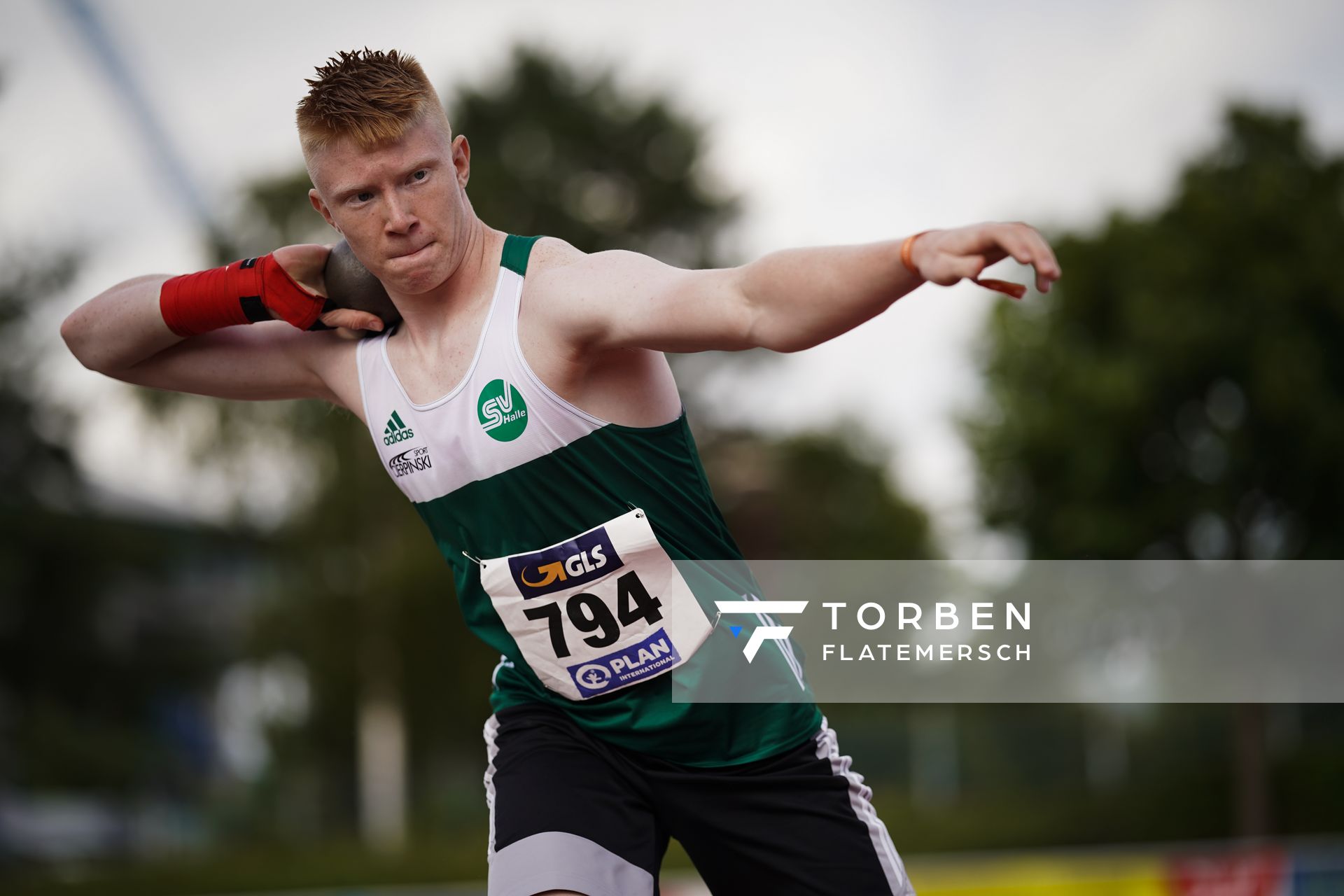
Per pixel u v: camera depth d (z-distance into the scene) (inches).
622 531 295.1
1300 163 2202.3
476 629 322.0
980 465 2165.4
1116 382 2069.4
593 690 307.9
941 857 1766.7
